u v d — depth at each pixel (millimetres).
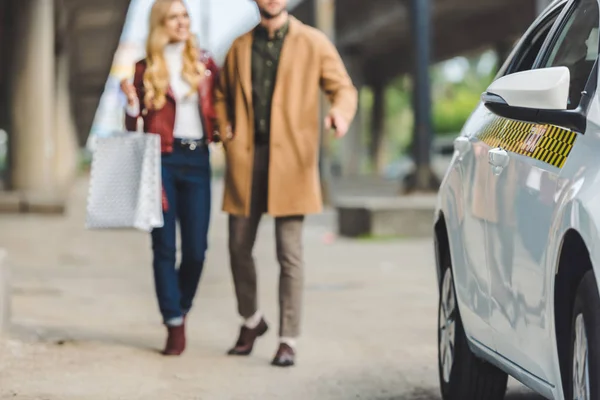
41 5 32781
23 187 32656
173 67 8227
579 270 4379
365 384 7305
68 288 13289
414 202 21203
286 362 7977
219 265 16312
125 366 7875
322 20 31031
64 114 47906
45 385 7113
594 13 5125
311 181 8055
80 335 9398
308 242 20531
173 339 8414
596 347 4129
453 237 6211
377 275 14773
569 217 4293
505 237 5203
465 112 111875
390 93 122875
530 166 4988
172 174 8289
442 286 6637
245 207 8141
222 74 8289
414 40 23016
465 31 58125
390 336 9469
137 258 17688
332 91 8094
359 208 21281
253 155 8141
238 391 7020
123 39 51438
